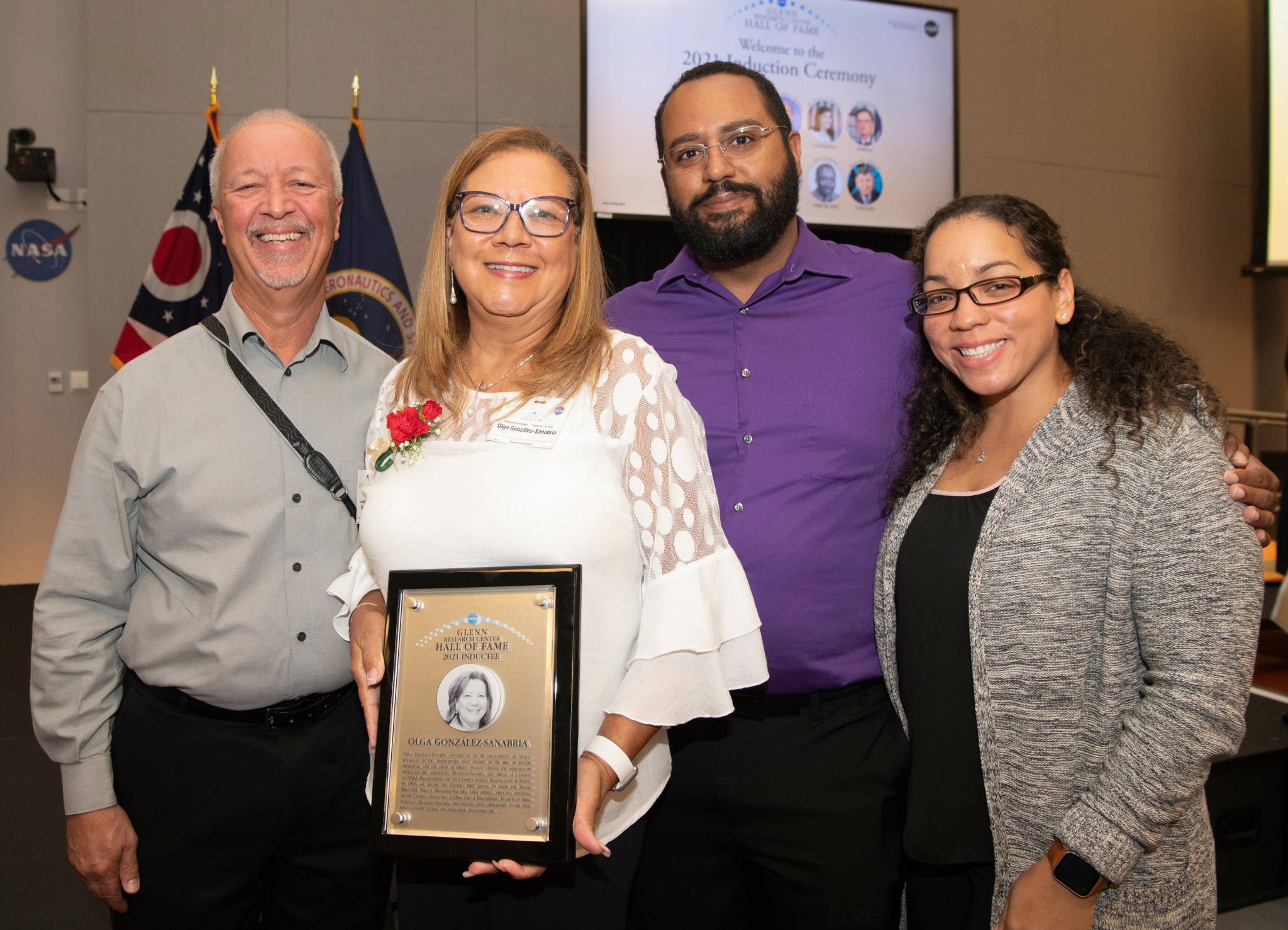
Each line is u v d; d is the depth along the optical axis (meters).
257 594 1.48
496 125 5.23
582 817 1.01
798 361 1.67
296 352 1.61
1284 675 3.35
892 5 5.60
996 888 1.26
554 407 1.16
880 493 1.61
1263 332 7.34
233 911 1.52
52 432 5.47
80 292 5.48
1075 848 1.12
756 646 1.16
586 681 1.11
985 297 1.27
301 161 1.54
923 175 5.73
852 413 1.63
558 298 1.23
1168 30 6.92
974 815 1.31
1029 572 1.22
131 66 4.77
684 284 1.83
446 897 1.27
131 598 1.55
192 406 1.50
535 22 5.28
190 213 3.87
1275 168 6.05
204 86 4.84
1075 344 1.31
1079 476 1.21
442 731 1.06
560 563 1.10
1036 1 6.45
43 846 2.60
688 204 1.68
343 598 1.41
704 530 1.15
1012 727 1.24
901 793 1.55
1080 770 1.21
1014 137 6.39
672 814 1.62
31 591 5.30
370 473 1.32
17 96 5.36
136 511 1.53
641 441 1.15
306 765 1.51
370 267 3.73
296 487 1.53
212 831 1.47
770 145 1.64
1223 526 1.11
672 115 1.69
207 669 1.45
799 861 1.51
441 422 1.22
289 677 1.49
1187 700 1.08
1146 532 1.15
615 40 5.07
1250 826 2.34
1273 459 5.16
